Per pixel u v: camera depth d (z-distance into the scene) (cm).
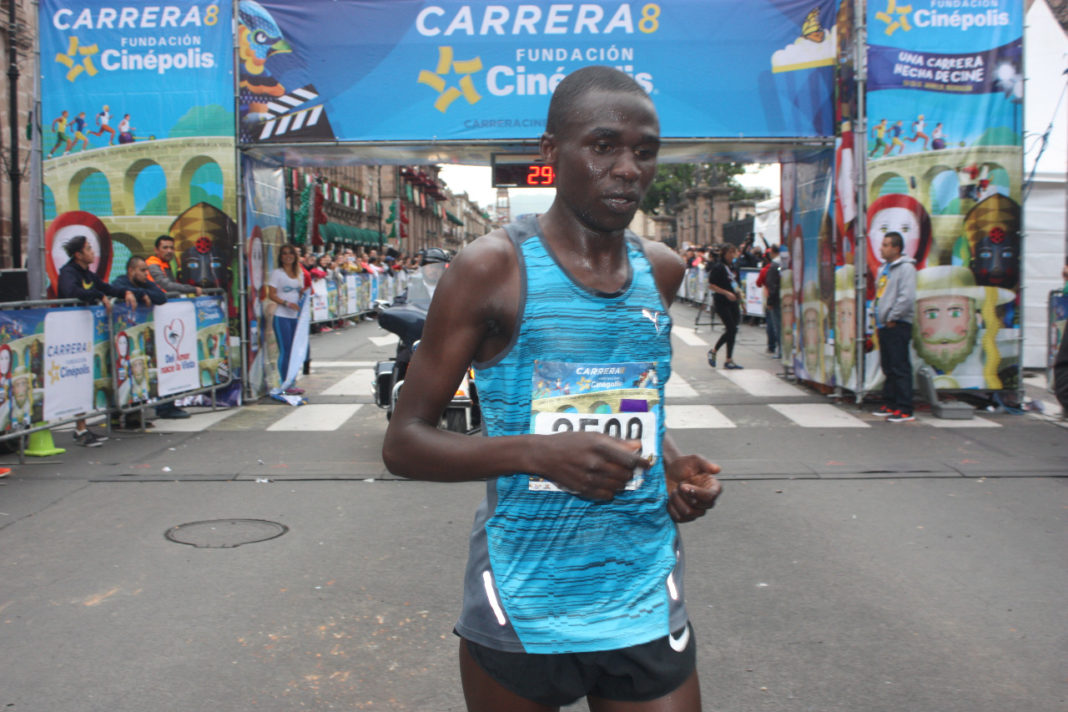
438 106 922
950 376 915
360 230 4188
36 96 935
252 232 983
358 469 670
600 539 164
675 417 887
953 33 889
